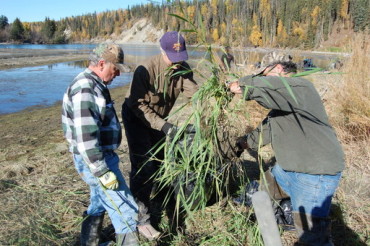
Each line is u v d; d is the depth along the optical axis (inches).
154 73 124.6
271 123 103.0
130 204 107.3
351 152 193.2
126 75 737.0
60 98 467.2
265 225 66.1
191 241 125.8
